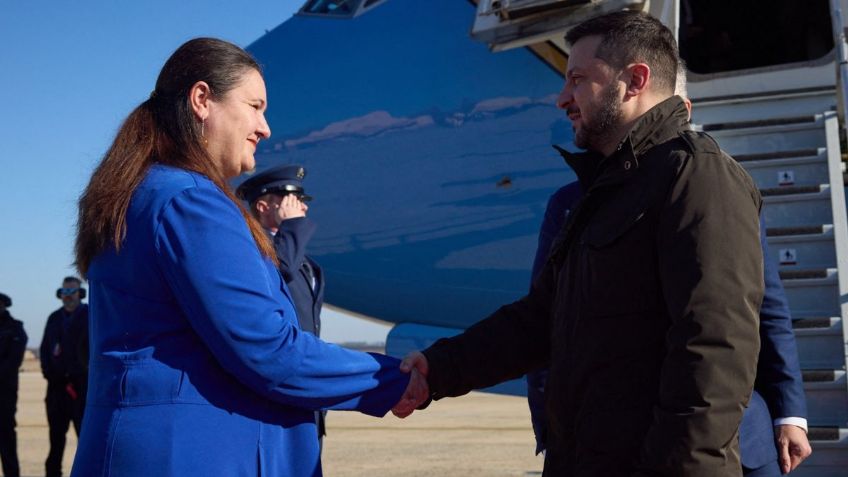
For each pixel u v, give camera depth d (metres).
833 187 4.81
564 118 6.24
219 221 2.08
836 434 3.98
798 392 2.96
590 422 2.13
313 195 7.02
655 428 1.96
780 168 5.22
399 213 6.77
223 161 2.30
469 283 6.63
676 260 2.00
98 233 2.11
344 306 7.25
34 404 25.72
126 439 1.99
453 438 12.08
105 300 2.13
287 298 2.27
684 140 2.15
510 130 6.39
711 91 5.93
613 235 2.14
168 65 2.28
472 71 6.56
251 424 2.12
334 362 2.22
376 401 2.32
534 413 3.31
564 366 2.24
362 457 9.87
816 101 5.71
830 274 4.56
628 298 2.12
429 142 6.66
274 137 7.15
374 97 6.88
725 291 1.95
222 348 2.03
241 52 2.32
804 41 6.91
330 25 7.32
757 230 2.05
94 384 2.12
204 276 2.01
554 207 3.43
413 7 6.97
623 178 2.21
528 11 5.36
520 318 2.68
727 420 1.91
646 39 2.33
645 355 2.11
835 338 4.42
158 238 2.04
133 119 2.23
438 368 2.58
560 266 2.42
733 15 7.01
